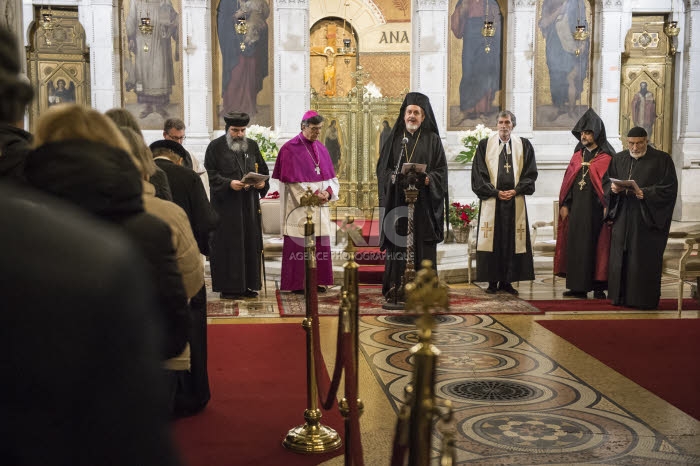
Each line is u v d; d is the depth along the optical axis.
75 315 0.69
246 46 13.34
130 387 0.73
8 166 2.97
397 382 5.54
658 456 4.15
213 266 8.53
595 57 13.83
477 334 7.05
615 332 7.12
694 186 14.42
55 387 0.69
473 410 4.93
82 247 0.72
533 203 13.43
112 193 1.54
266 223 11.66
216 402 4.98
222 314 7.81
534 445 4.31
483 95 13.78
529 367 5.95
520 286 9.85
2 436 0.70
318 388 4.20
